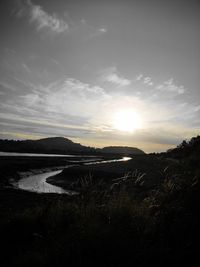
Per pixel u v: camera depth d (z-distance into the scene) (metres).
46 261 5.03
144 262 4.80
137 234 5.91
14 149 175.00
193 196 7.23
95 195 8.60
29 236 6.64
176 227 5.94
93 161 115.62
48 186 37.28
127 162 68.19
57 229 6.79
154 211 7.23
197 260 4.79
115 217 6.75
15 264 5.09
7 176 42.56
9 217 8.10
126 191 8.61
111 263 4.87
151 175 17.42
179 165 12.27
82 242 5.50
